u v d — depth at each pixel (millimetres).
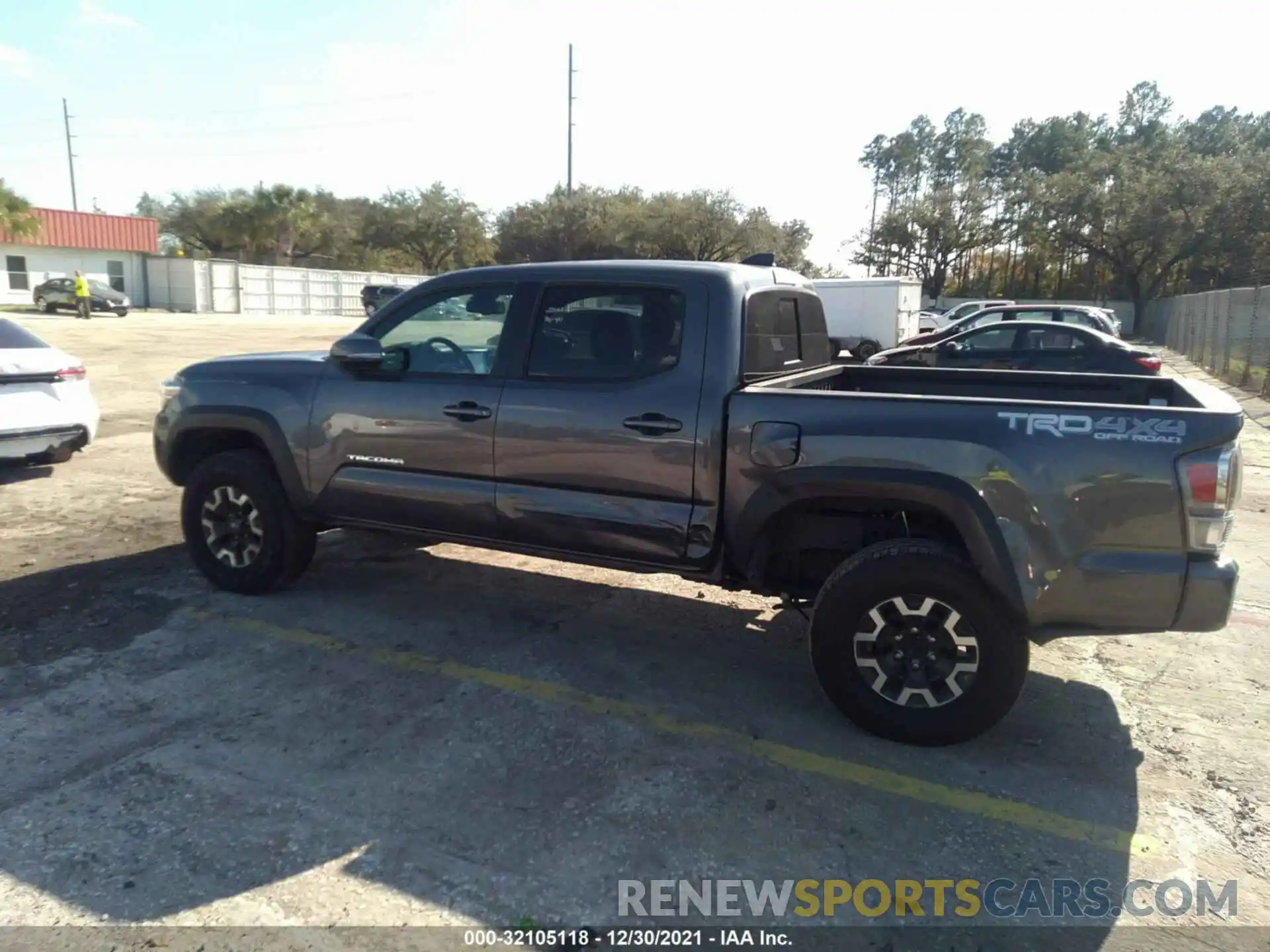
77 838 3039
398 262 68938
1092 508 3424
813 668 4258
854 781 3512
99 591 5414
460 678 4352
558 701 4125
